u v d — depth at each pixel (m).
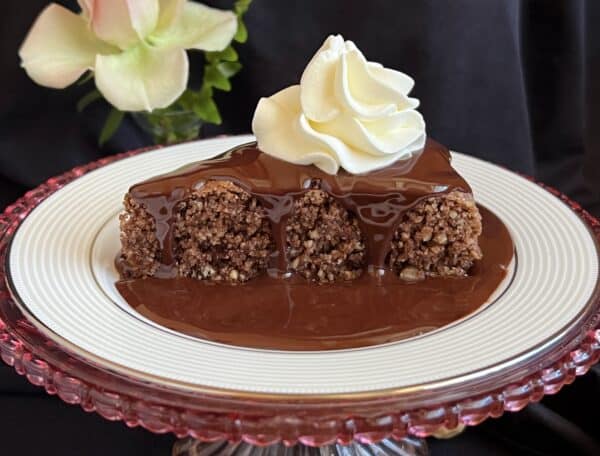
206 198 0.35
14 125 0.50
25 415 0.43
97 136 0.51
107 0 0.39
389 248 0.35
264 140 0.36
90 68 0.41
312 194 0.35
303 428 0.27
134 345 0.30
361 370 0.29
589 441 0.40
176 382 0.28
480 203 0.39
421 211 0.35
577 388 0.41
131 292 0.34
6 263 0.34
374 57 0.50
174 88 0.40
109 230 0.38
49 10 0.42
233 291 0.35
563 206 0.38
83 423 0.43
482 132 0.52
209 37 0.42
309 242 0.35
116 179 0.41
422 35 0.49
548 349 0.30
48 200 0.39
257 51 0.50
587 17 0.53
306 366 0.29
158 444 0.42
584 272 0.34
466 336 0.31
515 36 0.51
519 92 0.52
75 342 0.30
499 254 0.36
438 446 0.42
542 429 0.41
